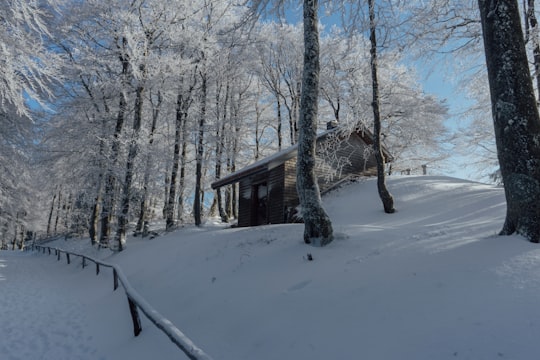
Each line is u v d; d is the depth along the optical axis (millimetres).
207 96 21000
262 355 3355
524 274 3199
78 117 16516
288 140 31203
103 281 9711
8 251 34312
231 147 23953
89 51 14992
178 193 20703
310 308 3840
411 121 20234
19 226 33469
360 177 16938
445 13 9766
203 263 7227
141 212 19125
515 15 4504
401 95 20656
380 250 5047
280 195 14383
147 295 6863
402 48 10828
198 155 19625
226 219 22156
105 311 6770
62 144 16547
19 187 18188
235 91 24953
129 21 14711
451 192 12812
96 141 15656
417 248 4734
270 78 26953
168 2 15938
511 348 2328
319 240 6008
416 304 3223
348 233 6559
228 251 7352
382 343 2830
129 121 17734
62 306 7758
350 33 10141
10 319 6512
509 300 2850
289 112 26984
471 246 4258
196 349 2678
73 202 26547
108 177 16062
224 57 20344
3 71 7312
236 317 4344
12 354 4691
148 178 17375
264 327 3812
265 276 5312
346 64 20016
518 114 4297
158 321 3506
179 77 17578
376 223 10484
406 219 10445
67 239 27984
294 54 24906
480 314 2773
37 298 8680
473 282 3309
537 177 4113
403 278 3822
